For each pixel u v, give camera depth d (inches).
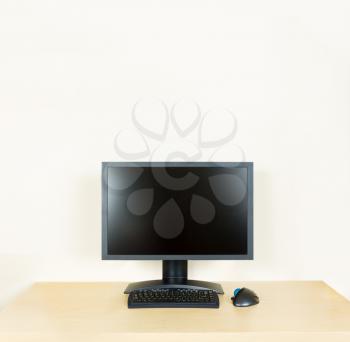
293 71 67.1
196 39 66.9
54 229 65.7
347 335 42.4
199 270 66.4
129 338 41.7
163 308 50.2
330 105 67.0
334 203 66.7
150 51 66.7
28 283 65.5
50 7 66.1
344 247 66.7
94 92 66.2
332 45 67.2
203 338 41.8
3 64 65.6
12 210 65.4
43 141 65.7
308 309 50.1
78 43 66.3
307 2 67.3
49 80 65.9
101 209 59.5
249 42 67.1
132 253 56.1
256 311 49.2
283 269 66.7
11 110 65.5
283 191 66.7
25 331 42.3
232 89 66.9
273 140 66.8
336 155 66.8
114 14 66.6
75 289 60.1
